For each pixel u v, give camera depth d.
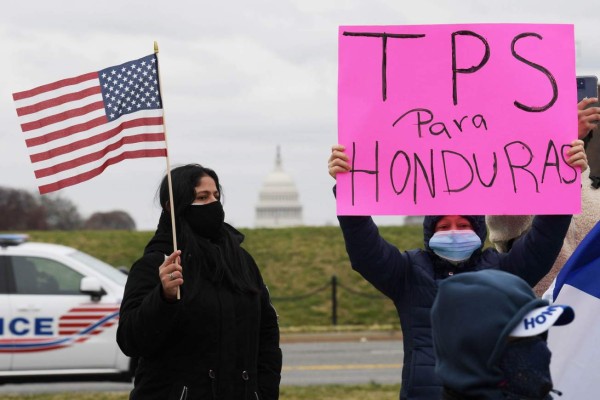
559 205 6.43
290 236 42.84
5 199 95.12
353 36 6.57
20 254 17.28
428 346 6.35
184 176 6.83
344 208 6.47
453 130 6.50
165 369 6.59
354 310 34.94
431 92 6.53
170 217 6.87
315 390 15.80
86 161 7.14
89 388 17.94
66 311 17.03
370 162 6.50
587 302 6.03
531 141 6.48
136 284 6.69
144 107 7.09
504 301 3.96
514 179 6.45
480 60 6.52
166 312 6.28
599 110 6.89
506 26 6.54
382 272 6.45
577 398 5.96
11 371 16.86
